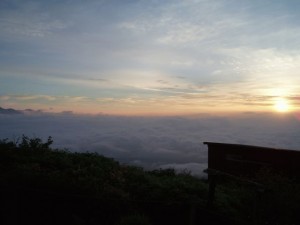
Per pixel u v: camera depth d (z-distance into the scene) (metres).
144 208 11.15
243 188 13.70
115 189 11.41
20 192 9.48
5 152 12.88
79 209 9.91
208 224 11.30
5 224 8.75
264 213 11.13
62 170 12.84
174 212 11.12
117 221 9.73
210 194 11.88
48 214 9.55
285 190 11.78
